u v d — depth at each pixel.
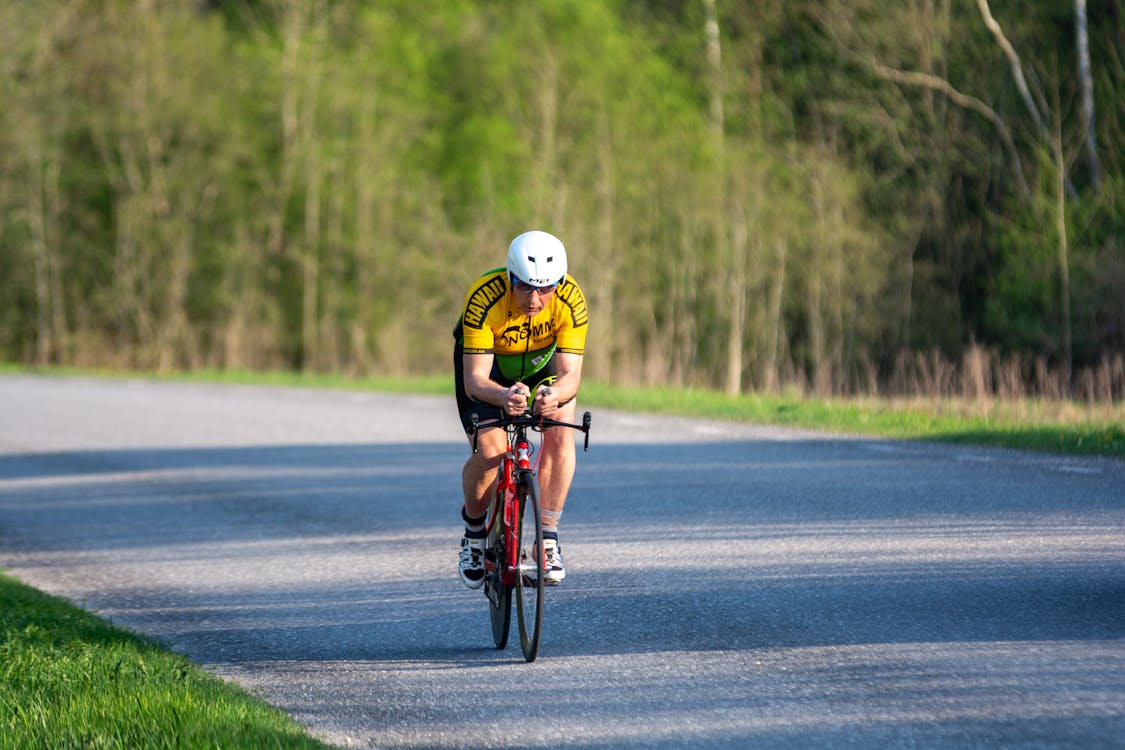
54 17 149.25
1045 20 115.56
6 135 149.00
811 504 35.50
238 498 41.47
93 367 154.50
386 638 23.77
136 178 153.38
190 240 153.75
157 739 16.52
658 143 126.81
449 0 154.50
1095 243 107.38
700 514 34.81
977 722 16.92
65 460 52.69
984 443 47.69
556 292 22.19
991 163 120.31
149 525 37.53
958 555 27.78
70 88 152.38
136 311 156.25
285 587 28.62
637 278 128.88
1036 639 20.78
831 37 127.81
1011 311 111.94
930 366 122.69
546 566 21.91
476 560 23.61
